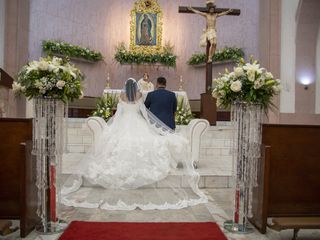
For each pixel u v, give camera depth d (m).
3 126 3.37
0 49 9.41
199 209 4.17
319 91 9.78
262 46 10.27
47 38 11.51
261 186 3.51
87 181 5.04
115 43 12.80
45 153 3.42
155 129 5.26
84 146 7.96
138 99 5.41
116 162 4.80
